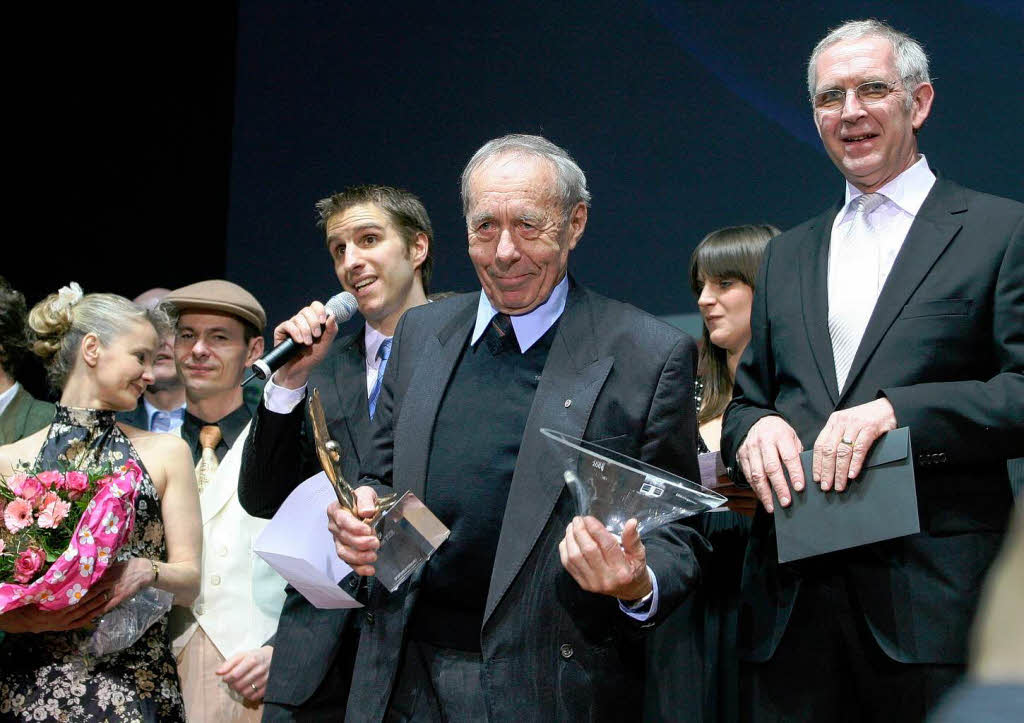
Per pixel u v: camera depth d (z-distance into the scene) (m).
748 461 2.20
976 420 2.03
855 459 2.03
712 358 3.33
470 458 2.01
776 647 2.16
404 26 5.04
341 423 2.62
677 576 1.91
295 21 5.34
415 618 2.01
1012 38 3.62
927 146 3.76
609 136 4.46
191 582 2.77
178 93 5.56
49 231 5.61
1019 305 2.11
